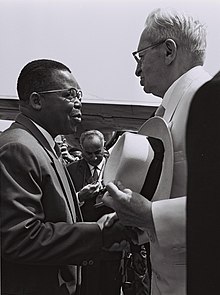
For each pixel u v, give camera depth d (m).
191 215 0.98
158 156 1.81
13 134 2.01
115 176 1.84
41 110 2.16
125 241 1.99
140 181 1.81
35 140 2.03
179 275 1.72
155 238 1.74
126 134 1.91
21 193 1.89
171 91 1.87
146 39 1.94
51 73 2.17
